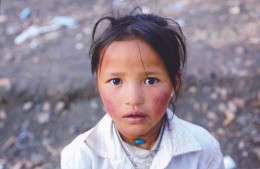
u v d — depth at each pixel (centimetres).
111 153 142
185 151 145
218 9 469
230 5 476
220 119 323
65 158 149
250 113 327
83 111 338
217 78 349
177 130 146
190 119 324
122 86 128
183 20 449
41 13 502
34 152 310
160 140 144
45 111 340
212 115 326
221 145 303
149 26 125
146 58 124
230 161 285
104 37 127
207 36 414
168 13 466
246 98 337
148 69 125
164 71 128
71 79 355
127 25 127
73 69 371
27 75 368
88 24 462
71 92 346
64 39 435
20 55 409
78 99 346
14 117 338
